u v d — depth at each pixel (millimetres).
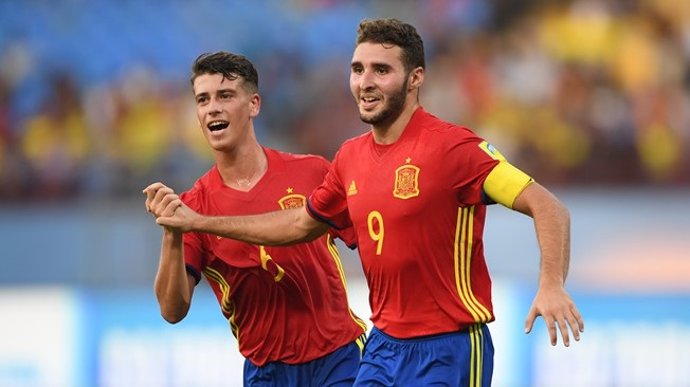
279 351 20125
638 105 51906
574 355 36812
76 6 57156
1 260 45250
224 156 19984
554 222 15039
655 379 37312
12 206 48562
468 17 55750
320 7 57406
